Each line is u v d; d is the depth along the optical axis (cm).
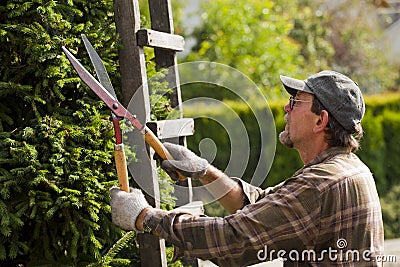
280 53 1792
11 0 538
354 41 2291
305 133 456
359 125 459
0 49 552
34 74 553
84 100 555
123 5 562
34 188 529
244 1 1828
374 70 2277
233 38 1773
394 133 1492
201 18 1809
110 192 440
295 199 421
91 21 584
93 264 529
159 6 614
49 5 533
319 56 2172
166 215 425
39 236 564
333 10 2311
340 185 428
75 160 526
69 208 539
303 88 451
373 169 1473
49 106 555
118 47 565
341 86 448
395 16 2436
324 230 426
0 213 506
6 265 577
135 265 595
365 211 433
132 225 428
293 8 2138
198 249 419
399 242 1262
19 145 522
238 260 421
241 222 417
